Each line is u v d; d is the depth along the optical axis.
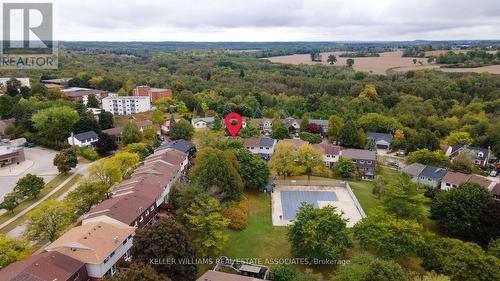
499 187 73.00
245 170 77.56
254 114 147.62
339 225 53.50
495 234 57.69
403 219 56.34
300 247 53.69
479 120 128.25
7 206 66.69
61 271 41.62
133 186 65.44
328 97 171.50
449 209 61.28
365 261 44.84
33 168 91.81
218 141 93.38
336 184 85.00
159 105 158.12
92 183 67.81
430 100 159.88
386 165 104.31
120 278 37.53
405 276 42.03
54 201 57.69
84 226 50.78
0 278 39.38
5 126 116.44
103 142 101.50
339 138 115.62
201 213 53.66
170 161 81.00
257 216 69.00
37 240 56.53
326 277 51.00
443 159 92.81
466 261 46.12
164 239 44.16
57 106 122.50
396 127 128.12
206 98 165.62
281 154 87.19
